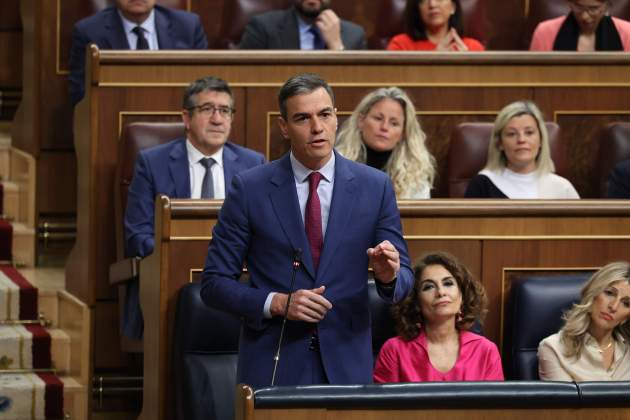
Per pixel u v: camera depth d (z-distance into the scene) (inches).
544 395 245.3
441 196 427.5
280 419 234.7
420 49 470.9
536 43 482.9
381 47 498.3
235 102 415.2
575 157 438.3
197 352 313.4
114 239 404.8
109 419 405.1
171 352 320.8
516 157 398.6
